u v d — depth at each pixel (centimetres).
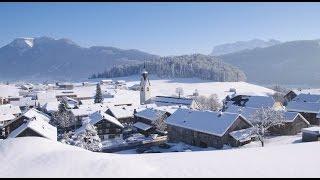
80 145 6156
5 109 12250
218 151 3020
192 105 13625
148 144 8425
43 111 13725
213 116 7694
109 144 8594
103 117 9406
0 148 2783
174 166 2392
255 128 7175
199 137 7619
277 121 7775
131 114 11238
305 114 9994
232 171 2272
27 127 6594
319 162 2473
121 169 2267
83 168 2281
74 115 11094
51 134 7031
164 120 9231
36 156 2552
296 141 7175
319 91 18212
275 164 2434
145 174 2200
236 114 7300
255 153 2847
